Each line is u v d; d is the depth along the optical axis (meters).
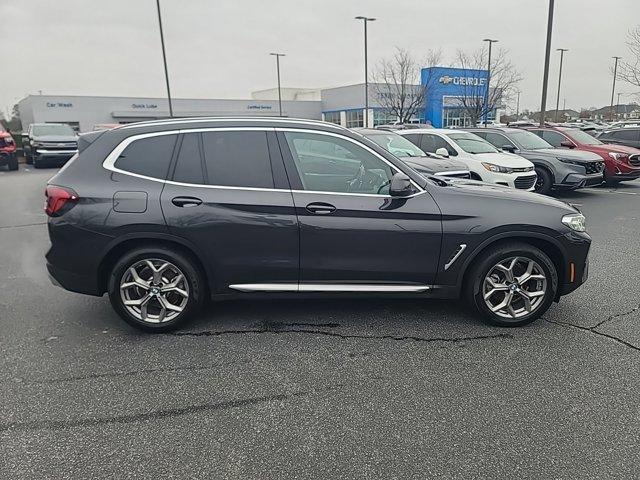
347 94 53.88
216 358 3.63
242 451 2.62
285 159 3.93
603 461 2.50
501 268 4.04
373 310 4.49
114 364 3.56
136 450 2.63
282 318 4.33
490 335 3.97
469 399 3.07
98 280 3.94
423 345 3.81
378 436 2.73
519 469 2.46
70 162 3.98
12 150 19.44
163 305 4.02
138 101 49.66
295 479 2.41
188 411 2.98
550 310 4.47
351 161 3.99
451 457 2.55
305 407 3.01
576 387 3.19
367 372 3.41
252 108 55.28
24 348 3.82
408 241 3.92
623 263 5.96
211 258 3.90
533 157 11.58
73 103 46.88
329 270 3.95
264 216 3.85
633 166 12.78
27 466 2.50
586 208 10.12
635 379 3.28
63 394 3.17
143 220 3.80
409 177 3.98
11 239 7.69
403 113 42.00
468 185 4.40
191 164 3.91
